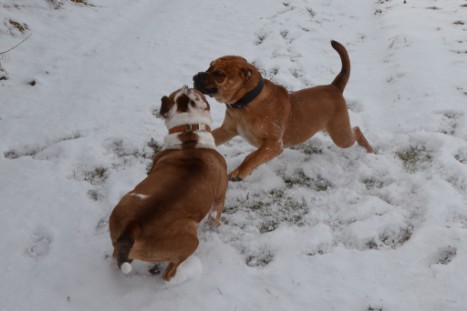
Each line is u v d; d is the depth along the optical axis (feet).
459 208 14.35
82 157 15.34
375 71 18.61
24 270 13.39
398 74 18.16
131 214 12.59
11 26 18.71
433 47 19.13
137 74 17.88
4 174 14.85
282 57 18.98
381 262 13.61
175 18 21.24
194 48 19.15
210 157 13.58
